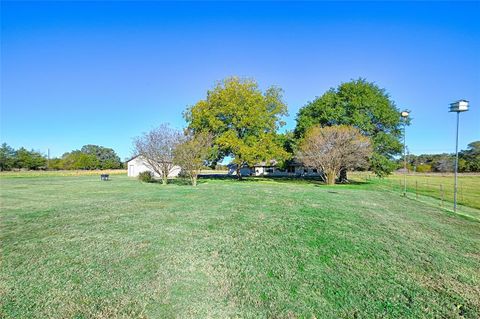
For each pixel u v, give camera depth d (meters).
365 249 5.55
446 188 24.58
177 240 5.96
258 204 11.39
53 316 3.03
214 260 4.79
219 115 31.05
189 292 3.62
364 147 24.77
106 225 7.34
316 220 8.25
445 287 3.97
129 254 5.03
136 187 20.64
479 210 11.89
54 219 8.13
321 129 26.22
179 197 13.73
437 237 6.71
